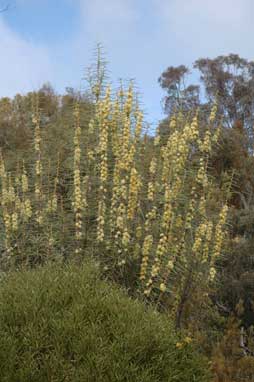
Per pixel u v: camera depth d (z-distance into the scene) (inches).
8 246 263.3
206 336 252.7
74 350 146.6
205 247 251.4
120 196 255.6
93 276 187.2
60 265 205.2
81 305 159.8
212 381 190.9
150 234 249.9
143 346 151.3
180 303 249.1
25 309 157.5
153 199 253.9
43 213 265.7
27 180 275.3
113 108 264.1
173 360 154.6
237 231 361.1
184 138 247.6
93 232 260.8
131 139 262.7
